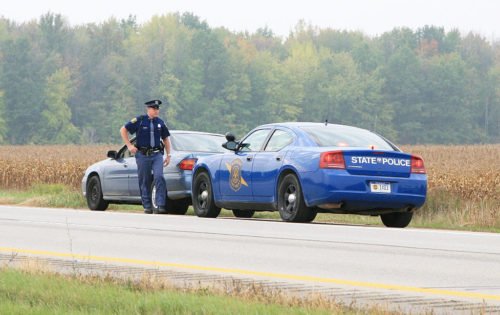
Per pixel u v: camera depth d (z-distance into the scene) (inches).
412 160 1422.2
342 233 1218.6
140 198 1844.2
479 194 2091.5
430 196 1775.3
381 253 979.3
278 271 828.6
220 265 871.7
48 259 885.2
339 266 867.4
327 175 1368.1
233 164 1541.6
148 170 1770.4
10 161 3238.2
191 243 1077.8
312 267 859.4
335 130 1469.0
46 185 2817.4
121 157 1929.1
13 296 628.4
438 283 759.1
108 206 2094.0
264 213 1846.7
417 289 716.7
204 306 575.5
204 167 1611.7
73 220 1465.3
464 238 1172.5
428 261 911.0
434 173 2507.4
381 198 1387.8
